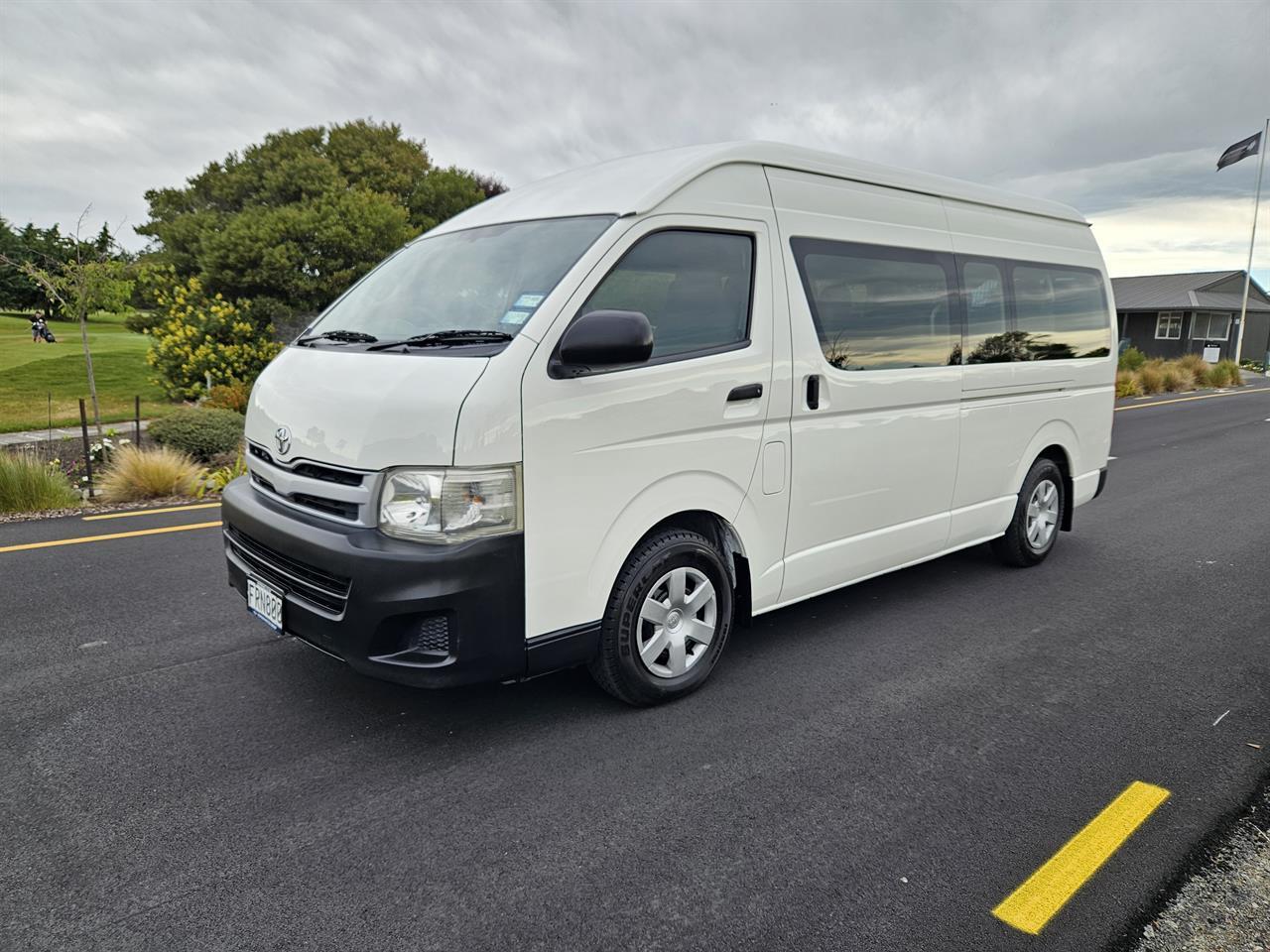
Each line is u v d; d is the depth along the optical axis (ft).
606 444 10.18
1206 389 77.05
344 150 100.53
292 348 12.26
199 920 7.49
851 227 13.19
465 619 9.41
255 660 12.97
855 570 14.11
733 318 11.53
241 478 12.46
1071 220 18.47
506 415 9.30
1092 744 10.86
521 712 11.47
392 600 9.15
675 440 10.88
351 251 67.92
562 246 10.69
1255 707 11.95
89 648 13.38
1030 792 9.71
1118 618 15.57
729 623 12.25
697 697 12.03
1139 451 37.52
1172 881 8.21
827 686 12.46
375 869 8.21
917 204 14.43
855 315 13.17
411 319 11.39
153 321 65.31
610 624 10.82
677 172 10.99
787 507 12.57
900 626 15.03
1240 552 20.26
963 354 15.25
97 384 57.00
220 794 9.43
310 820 8.98
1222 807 9.45
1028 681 12.76
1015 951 7.26
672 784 9.77
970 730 11.19
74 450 32.58
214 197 99.30
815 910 7.72
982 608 16.05
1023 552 18.22
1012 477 17.17
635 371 10.38
